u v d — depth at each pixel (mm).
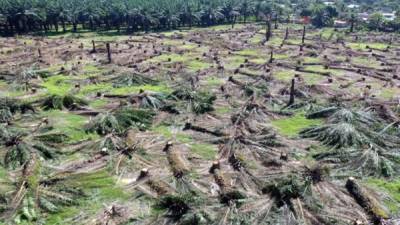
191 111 22109
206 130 19578
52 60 38688
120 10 66500
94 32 66938
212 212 12375
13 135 17688
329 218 12156
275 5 85688
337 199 13242
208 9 75312
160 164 15977
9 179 14602
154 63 37094
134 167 15820
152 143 18016
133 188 14406
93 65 37094
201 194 13656
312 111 22641
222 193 13320
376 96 26641
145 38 57875
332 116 20891
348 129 17969
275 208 12500
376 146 16922
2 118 20516
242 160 15812
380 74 33344
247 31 66312
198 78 31000
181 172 14867
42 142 17438
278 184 13406
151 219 12328
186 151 17219
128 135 18250
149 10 67750
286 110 23141
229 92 26719
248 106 22828
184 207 12492
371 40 55750
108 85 29812
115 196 13961
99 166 15812
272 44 51719
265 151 16922
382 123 20328
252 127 19719
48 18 64625
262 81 29500
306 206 12477
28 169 14844
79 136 19312
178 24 74688
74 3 70000
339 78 31828
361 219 12273
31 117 21406
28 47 46594
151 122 20906
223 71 33750
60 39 55875
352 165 15727
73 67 35031
